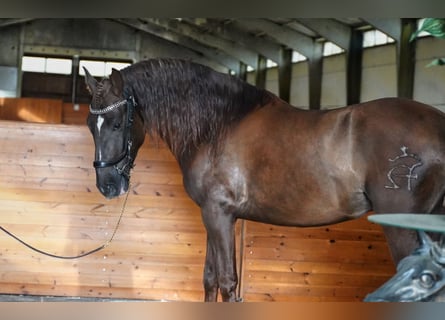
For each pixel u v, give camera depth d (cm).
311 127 316
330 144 308
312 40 1538
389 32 1079
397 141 295
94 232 451
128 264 451
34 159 449
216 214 336
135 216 451
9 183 449
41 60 1898
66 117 952
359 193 306
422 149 293
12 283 448
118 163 348
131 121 347
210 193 337
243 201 333
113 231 451
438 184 295
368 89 1298
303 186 314
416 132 294
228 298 338
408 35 1063
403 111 301
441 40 993
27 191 449
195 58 2108
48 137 449
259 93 340
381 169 297
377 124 300
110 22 1936
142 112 353
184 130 345
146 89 350
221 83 343
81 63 1923
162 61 352
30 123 448
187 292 452
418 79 1054
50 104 949
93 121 346
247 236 441
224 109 339
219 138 337
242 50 1922
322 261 443
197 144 342
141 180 450
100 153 345
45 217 450
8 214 449
